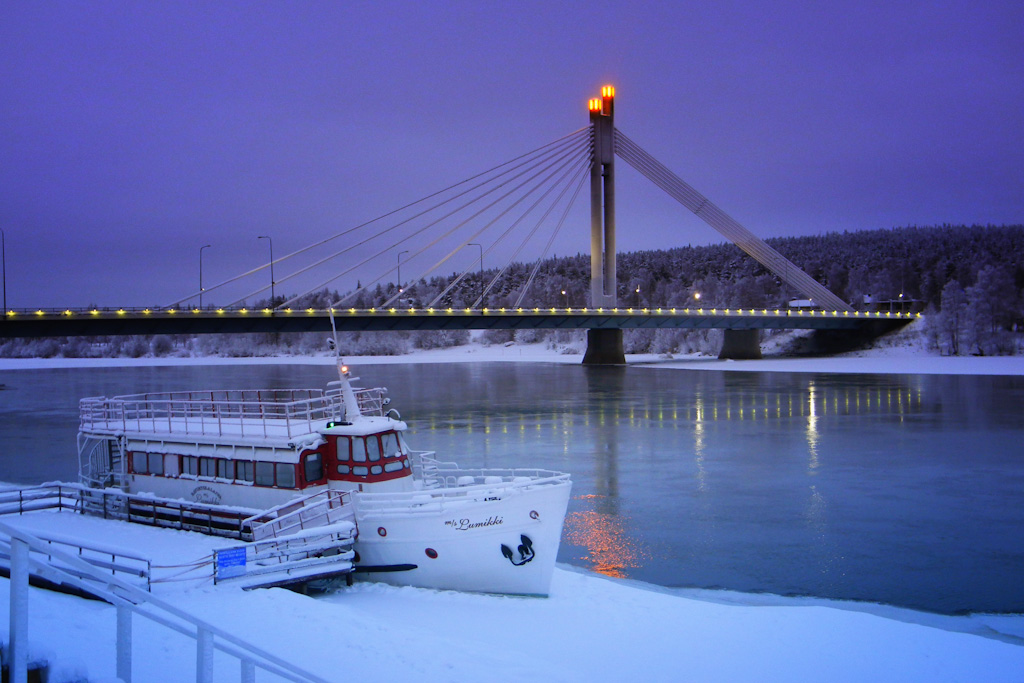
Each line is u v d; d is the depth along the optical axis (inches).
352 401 960.9
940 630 756.0
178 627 338.3
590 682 571.8
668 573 978.1
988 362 4921.3
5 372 5979.3
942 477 1585.9
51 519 992.2
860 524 1215.6
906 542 1117.7
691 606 815.7
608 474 1624.0
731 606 821.2
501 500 831.1
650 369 5270.7
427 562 853.8
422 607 794.8
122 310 3796.8
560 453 1892.2
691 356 6909.5
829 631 746.2
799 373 4672.7
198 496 971.3
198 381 4766.2
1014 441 2060.8
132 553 709.9
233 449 946.1
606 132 5551.2
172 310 3917.3
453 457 1845.5
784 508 1317.7
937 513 1283.2
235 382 4638.3
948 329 5580.7
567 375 4849.9
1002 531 1178.6
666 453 1888.5
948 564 1016.9
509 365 6240.2
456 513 839.1
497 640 705.0
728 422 2486.5
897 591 916.6
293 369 6215.6
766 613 796.0
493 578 839.7
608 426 2405.3
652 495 1421.0
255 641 584.1
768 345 6742.1
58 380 4936.0
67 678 324.5
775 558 1039.6
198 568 778.2
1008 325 5954.7
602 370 5300.2
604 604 812.6
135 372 5905.5
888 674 653.3
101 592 327.3
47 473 1676.9
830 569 996.6
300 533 805.2
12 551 290.0
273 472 915.4
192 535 904.3
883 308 6845.5
